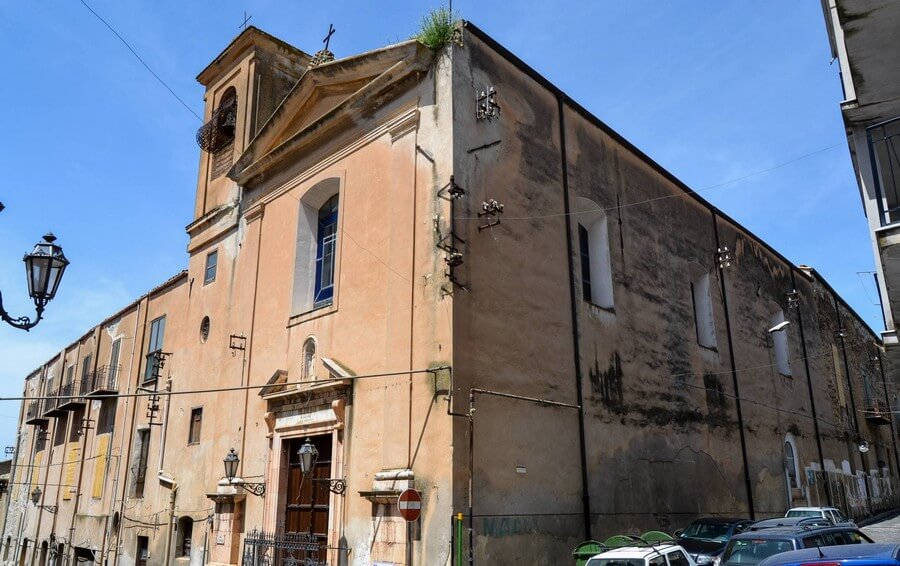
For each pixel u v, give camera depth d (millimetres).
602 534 14602
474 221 13594
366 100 15922
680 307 20359
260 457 16344
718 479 19797
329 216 17516
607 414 15898
